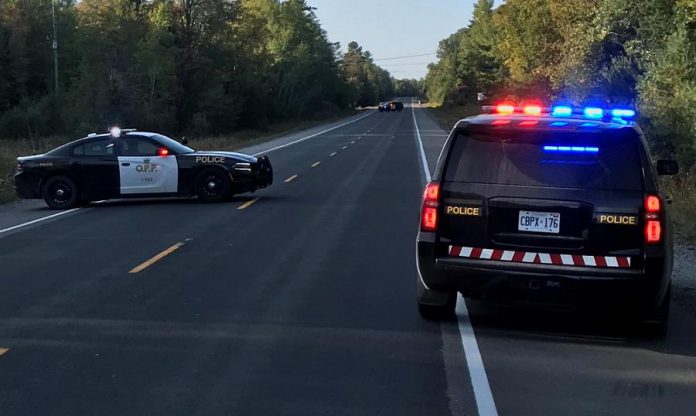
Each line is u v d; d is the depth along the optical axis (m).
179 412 5.10
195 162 16.67
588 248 6.38
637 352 6.50
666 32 19.31
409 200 16.91
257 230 12.86
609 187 6.38
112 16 53.62
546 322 7.40
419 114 107.44
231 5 65.12
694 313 7.79
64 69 74.00
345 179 21.81
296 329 7.08
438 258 6.73
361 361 6.18
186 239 12.03
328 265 9.99
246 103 73.44
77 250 11.22
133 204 16.88
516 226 6.53
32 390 5.51
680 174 15.73
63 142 42.50
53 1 72.31
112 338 6.80
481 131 6.67
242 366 6.04
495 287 6.59
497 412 5.13
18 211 16.47
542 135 6.50
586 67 25.92
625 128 6.39
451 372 5.93
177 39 61.72
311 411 5.12
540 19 36.59
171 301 8.13
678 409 5.23
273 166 26.77
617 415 5.11
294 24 97.69
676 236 11.79
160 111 54.22
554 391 5.55
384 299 8.22
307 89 99.69
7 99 63.28
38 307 7.90
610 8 21.78
